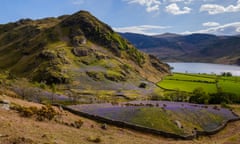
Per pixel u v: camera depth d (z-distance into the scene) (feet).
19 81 428.56
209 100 424.87
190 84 654.53
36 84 432.66
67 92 461.78
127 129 195.72
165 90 573.33
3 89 300.81
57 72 575.79
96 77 597.11
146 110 229.04
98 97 439.63
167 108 246.06
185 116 232.53
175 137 195.00
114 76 619.67
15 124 120.47
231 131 238.89
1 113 142.82
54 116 173.06
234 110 348.59
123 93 508.12
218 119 254.27
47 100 321.32
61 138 111.75
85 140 119.65
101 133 163.73
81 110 225.15
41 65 628.69
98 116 207.82
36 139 98.73
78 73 596.29
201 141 197.47
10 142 90.17
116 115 215.51
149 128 196.65
